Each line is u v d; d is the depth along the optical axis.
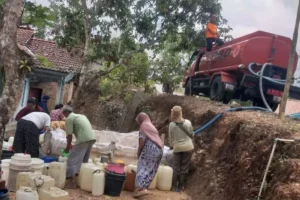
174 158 8.58
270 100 11.14
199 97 13.52
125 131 15.49
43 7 4.55
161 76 17.17
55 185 7.03
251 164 6.40
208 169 8.14
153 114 13.93
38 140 7.95
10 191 6.51
